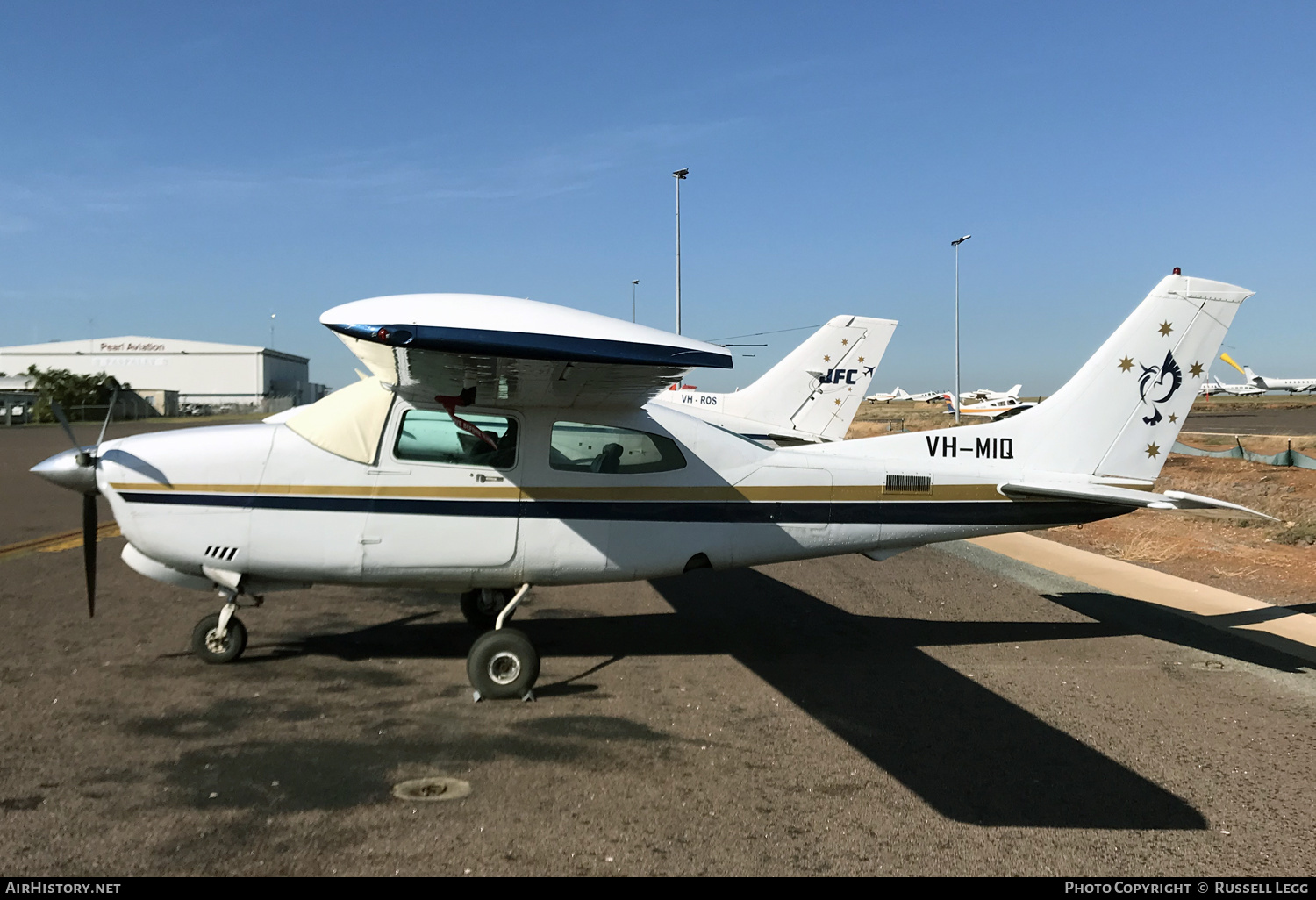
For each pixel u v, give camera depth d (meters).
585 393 5.13
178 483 5.01
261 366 79.25
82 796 3.47
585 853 3.16
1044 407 6.39
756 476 5.76
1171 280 6.44
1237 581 8.72
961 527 6.15
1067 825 3.51
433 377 4.82
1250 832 3.48
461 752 4.08
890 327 15.11
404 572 5.21
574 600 7.39
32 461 20.55
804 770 3.99
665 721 4.59
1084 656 6.02
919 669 5.65
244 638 5.31
